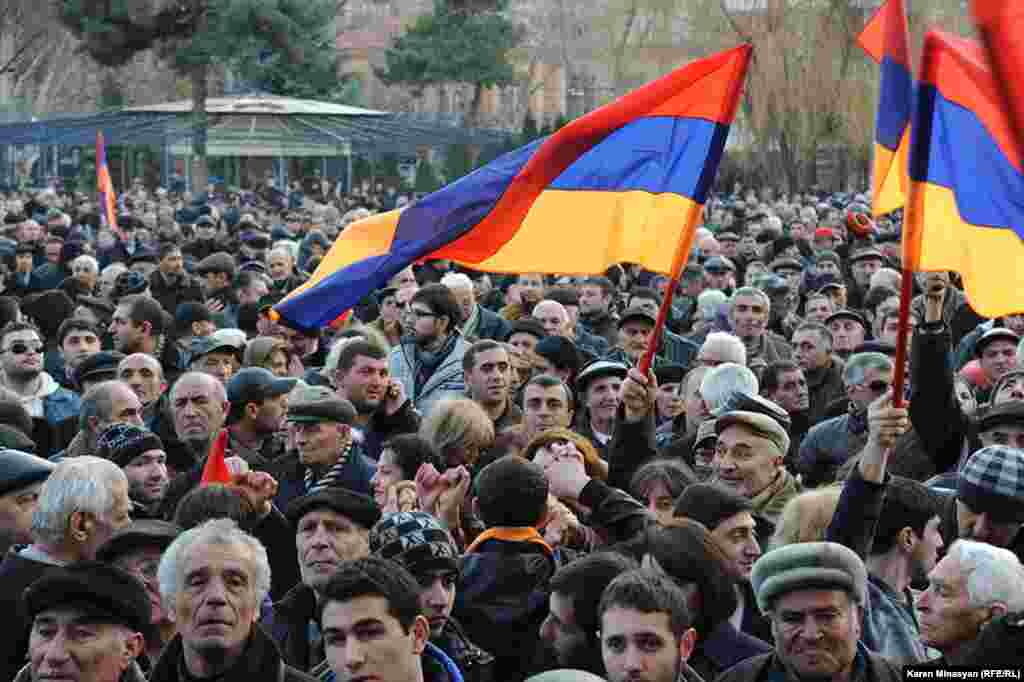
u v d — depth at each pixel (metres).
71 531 15.77
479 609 15.73
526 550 16.03
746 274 44.66
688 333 37.22
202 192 115.00
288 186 138.38
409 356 28.14
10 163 149.12
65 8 126.94
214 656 12.98
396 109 196.00
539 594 15.82
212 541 13.12
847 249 50.50
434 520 15.09
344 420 20.67
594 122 18.92
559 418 22.64
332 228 73.00
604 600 12.80
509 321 34.78
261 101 107.94
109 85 174.62
